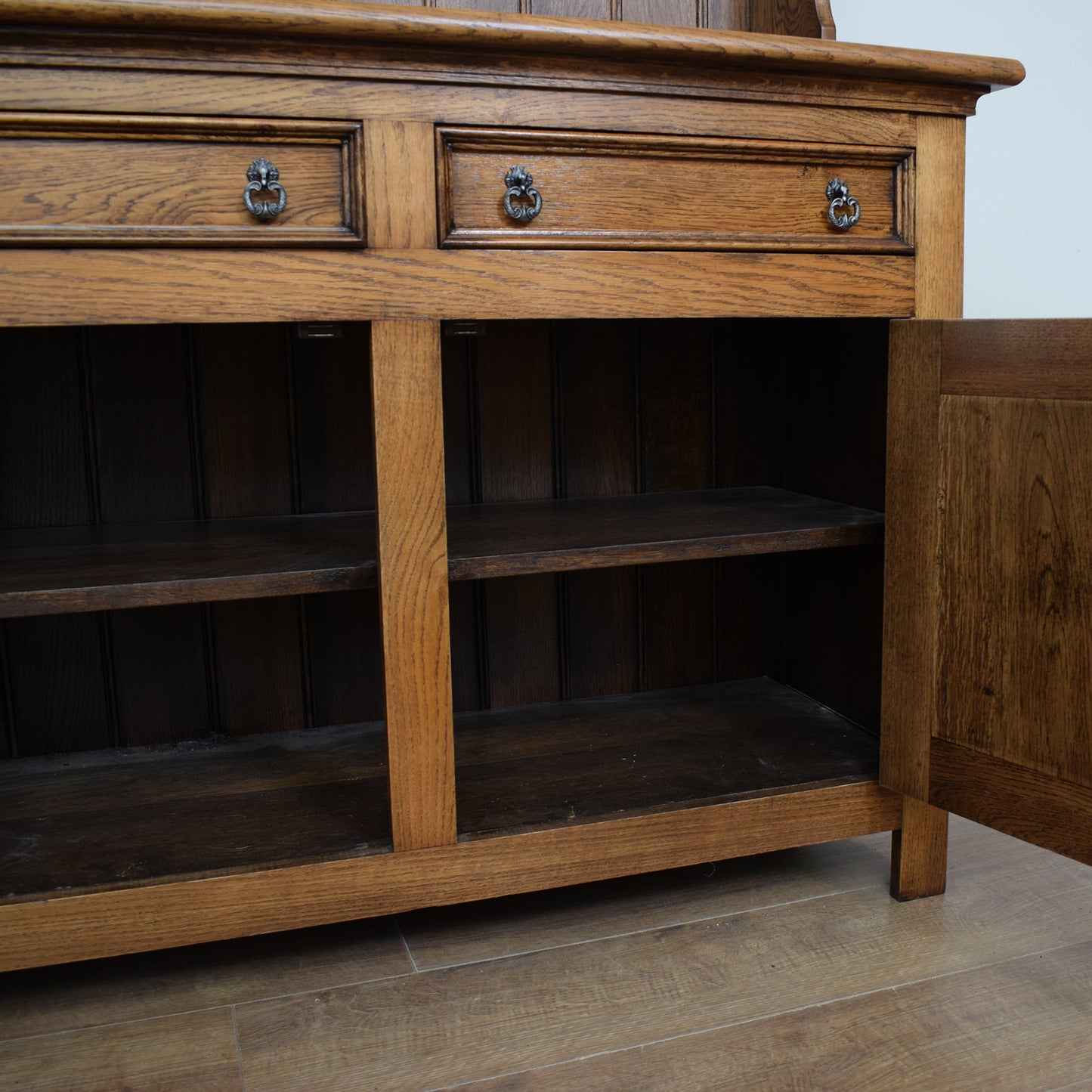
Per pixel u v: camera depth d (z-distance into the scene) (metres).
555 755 1.42
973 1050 1.03
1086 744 1.05
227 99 0.99
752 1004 1.11
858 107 1.21
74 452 1.43
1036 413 1.07
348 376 1.53
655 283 1.15
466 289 1.09
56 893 1.06
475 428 1.59
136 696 1.49
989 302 1.95
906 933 1.25
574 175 1.11
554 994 1.13
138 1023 1.09
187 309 1.01
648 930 1.27
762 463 1.74
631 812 1.23
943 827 1.34
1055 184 1.95
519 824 1.20
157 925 1.09
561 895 1.37
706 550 1.26
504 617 1.64
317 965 1.21
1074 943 1.22
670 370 1.67
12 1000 1.14
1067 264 1.98
